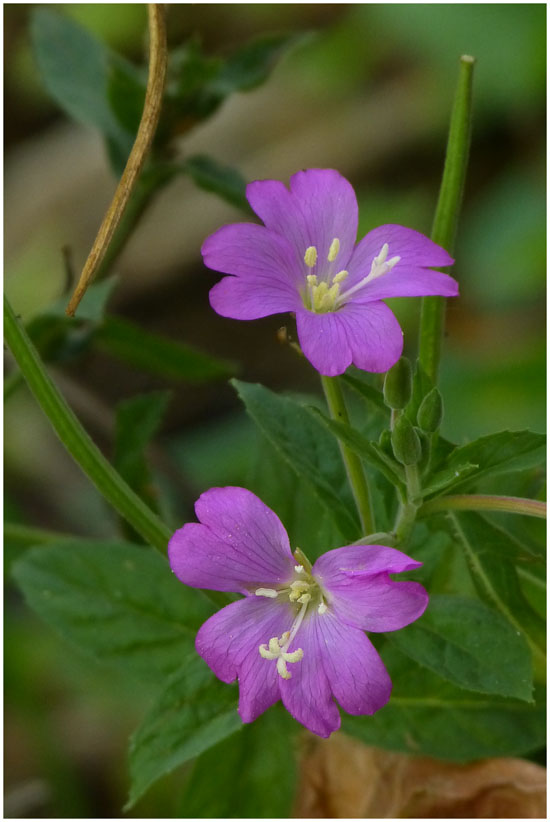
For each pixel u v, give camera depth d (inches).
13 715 16.0
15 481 16.8
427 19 20.0
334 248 11.7
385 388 11.5
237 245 11.6
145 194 13.8
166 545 11.8
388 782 12.7
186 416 20.8
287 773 12.7
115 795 15.6
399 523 11.7
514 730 12.4
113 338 14.0
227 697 11.9
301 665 11.2
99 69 13.9
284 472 12.6
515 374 17.9
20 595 15.7
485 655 11.7
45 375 11.7
